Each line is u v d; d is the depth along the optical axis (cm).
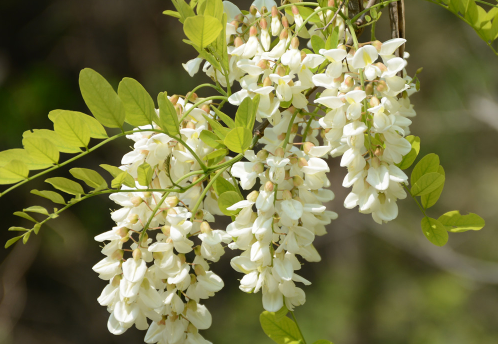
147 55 358
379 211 118
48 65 345
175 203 120
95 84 115
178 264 119
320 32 125
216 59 122
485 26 126
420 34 404
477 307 384
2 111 322
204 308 121
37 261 339
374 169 117
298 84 120
